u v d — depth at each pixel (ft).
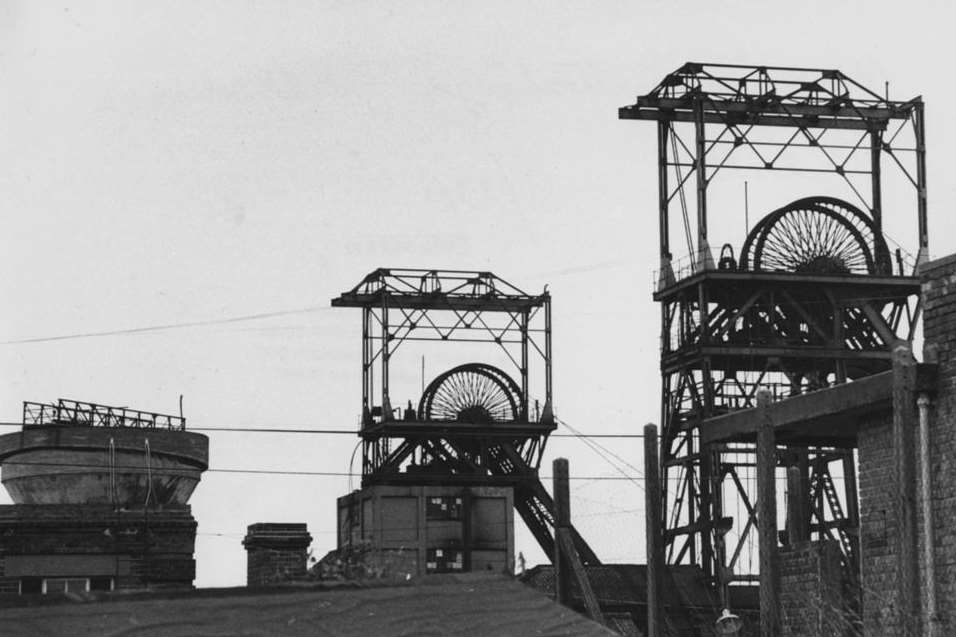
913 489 126.82
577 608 222.48
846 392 155.94
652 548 153.28
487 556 383.86
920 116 328.08
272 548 186.29
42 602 29.14
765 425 137.90
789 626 153.58
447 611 31.01
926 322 144.25
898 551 127.24
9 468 243.40
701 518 309.22
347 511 402.72
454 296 390.01
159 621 29.07
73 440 239.09
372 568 141.08
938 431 141.79
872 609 154.51
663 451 321.11
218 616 29.58
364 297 387.75
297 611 30.12
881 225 330.95
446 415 388.37
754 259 311.06
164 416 263.29
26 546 191.31
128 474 239.71
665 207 324.80
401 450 387.75
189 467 245.65
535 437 391.45
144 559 193.77
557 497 168.76
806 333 319.47
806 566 151.74
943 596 139.13
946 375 141.08
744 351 309.83
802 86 322.55
